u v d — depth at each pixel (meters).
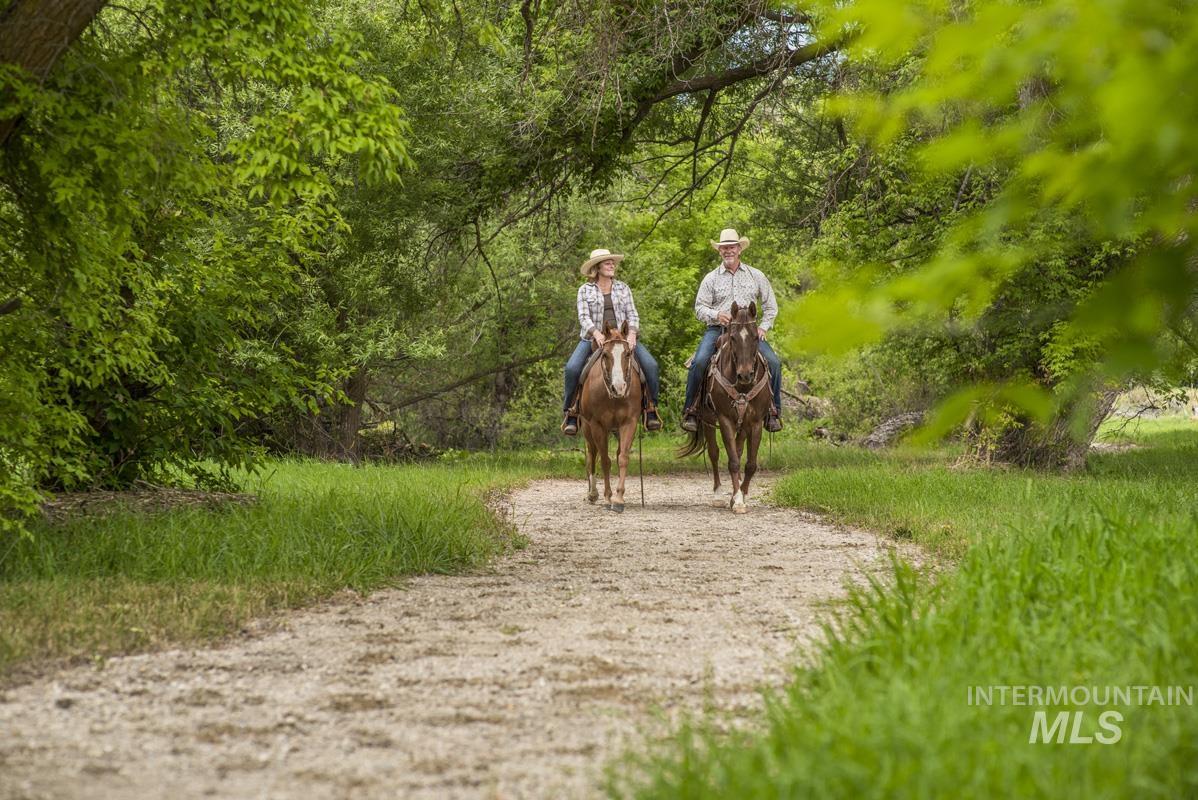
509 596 11.62
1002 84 3.00
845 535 17.03
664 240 54.72
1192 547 9.42
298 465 30.20
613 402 21.06
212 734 6.71
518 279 40.91
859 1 2.95
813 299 3.00
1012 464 29.64
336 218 18.45
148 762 6.18
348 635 9.60
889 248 27.36
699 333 55.19
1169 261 2.82
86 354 14.29
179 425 17.95
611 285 21.92
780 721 6.05
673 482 30.33
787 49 24.91
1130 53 2.65
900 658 6.98
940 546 14.22
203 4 11.56
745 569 13.55
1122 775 4.94
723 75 28.05
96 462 16.95
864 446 43.34
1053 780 4.88
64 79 11.41
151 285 16.45
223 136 24.59
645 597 11.55
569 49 25.56
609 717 7.04
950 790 4.74
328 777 5.92
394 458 40.00
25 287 12.78
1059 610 7.66
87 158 11.73
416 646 9.17
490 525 16.70
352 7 29.39
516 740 6.59
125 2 15.94
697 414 21.95
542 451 43.50
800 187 40.50
